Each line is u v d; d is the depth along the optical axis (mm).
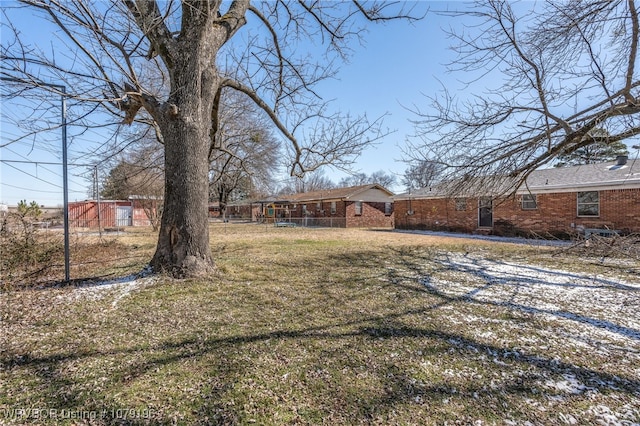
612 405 2139
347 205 24656
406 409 2070
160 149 8375
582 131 4062
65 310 3891
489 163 4918
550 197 13188
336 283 5508
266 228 22391
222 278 5418
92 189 14477
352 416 1996
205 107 5523
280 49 6918
